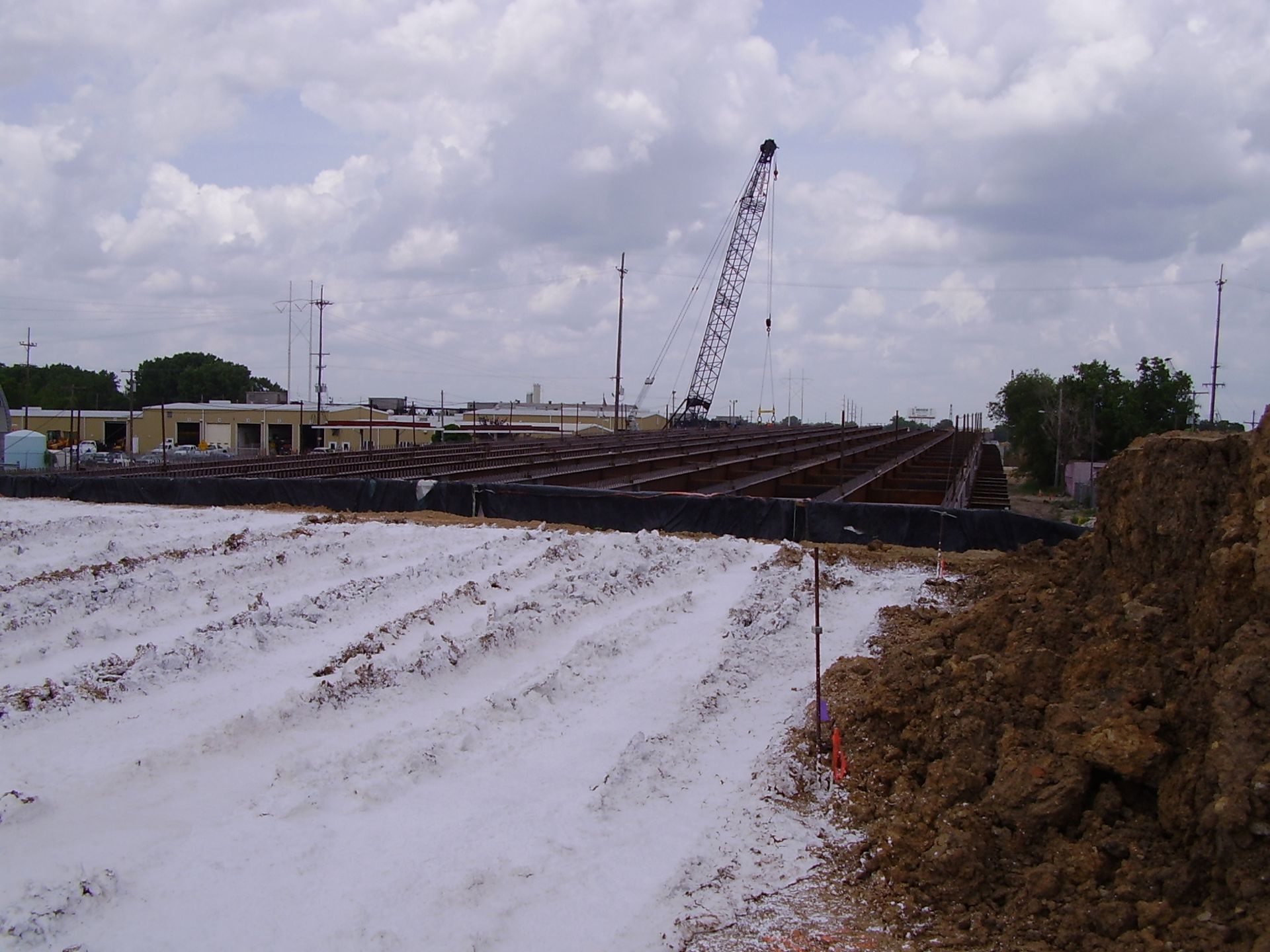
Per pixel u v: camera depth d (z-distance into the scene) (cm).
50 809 746
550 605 1297
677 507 1809
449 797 795
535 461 3672
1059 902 585
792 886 662
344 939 593
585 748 892
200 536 1705
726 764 870
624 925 618
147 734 902
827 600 1326
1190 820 581
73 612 1266
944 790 697
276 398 8156
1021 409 7675
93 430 6912
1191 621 704
